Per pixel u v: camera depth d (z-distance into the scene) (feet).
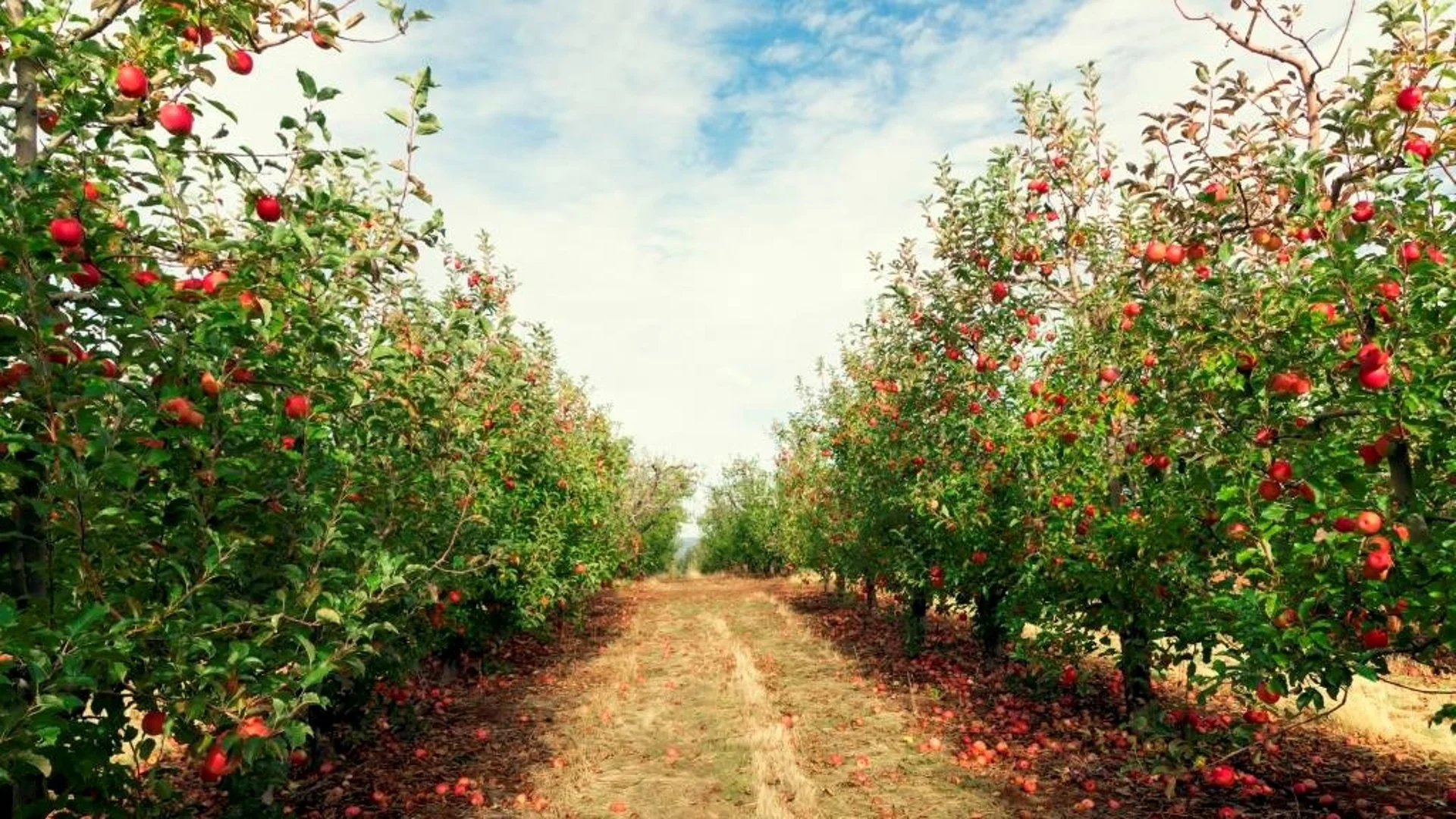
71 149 12.22
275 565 14.58
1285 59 19.58
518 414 37.35
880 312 43.47
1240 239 19.80
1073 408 25.76
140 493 12.07
